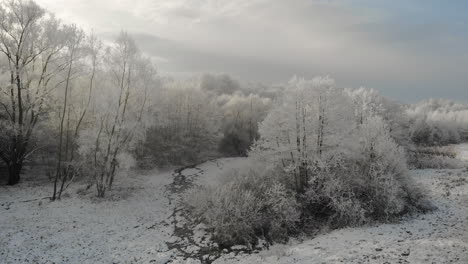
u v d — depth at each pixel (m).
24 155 26.67
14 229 17.48
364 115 34.28
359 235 15.41
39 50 23.86
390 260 11.55
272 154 22.16
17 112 25.62
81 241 16.97
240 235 17.20
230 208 17.91
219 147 57.91
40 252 15.38
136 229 19.31
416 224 16.44
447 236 13.81
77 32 23.17
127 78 25.12
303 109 21.00
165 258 15.30
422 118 62.97
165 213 22.52
